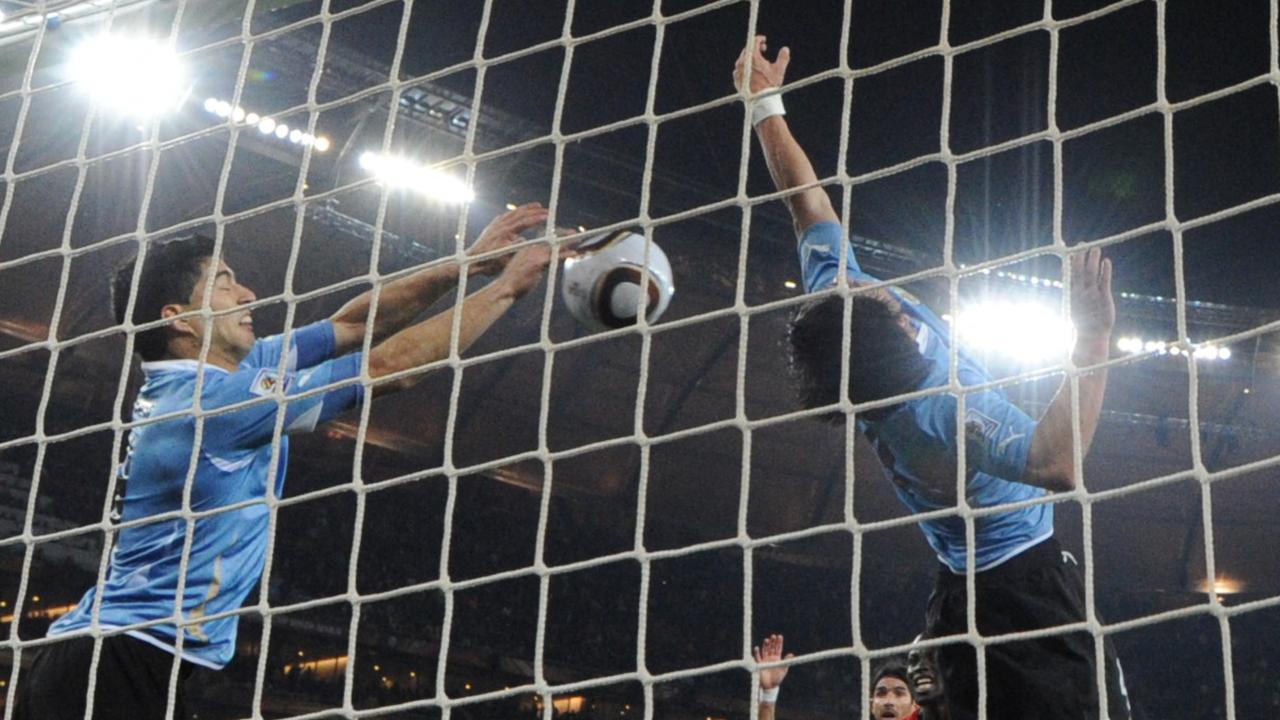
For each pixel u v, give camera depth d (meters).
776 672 6.57
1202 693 26.23
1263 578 26.72
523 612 25.39
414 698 23.83
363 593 24.31
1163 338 25.84
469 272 4.18
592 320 4.25
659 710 25.23
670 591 26.50
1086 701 3.57
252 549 3.88
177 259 4.17
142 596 3.72
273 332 22.66
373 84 21.42
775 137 4.33
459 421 25.91
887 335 3.77
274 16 20.33
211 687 22.11
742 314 3.66
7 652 21.06
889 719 6.29
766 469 27.14
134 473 3.87
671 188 23.59
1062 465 3.45
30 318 22.48
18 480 22.47
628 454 26.81
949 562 3.83
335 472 25.39
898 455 3.79
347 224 22.81
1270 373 25.97
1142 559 27.42
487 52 21.19
